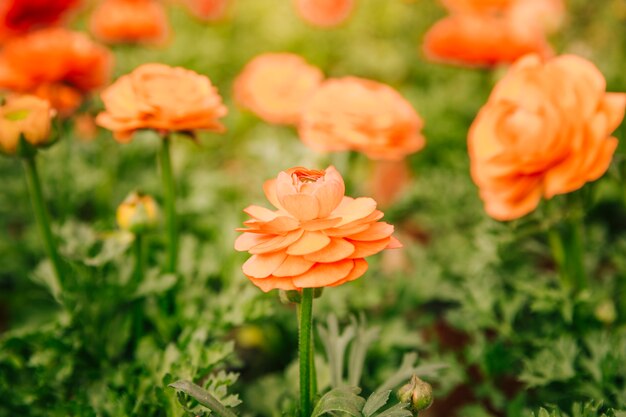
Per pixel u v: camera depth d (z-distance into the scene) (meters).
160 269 0.79
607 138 0.64
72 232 0.76
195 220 0.90
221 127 0.68
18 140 0.65
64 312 0.71
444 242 0.90
